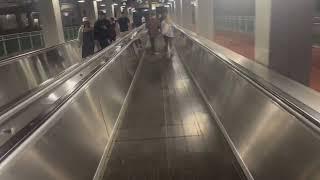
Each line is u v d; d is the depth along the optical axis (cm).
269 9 425
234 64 460
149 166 359
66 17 3416
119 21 1739
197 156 375
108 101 494
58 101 320
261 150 296
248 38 1898
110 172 351
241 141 356
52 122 271
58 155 263
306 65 433
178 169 349
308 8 424
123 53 759
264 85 326
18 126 261
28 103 306
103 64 542
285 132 256
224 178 325
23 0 2633
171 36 1364
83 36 1030
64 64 1077
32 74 839
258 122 317
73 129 315
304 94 281
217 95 521
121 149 407
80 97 368
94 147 355
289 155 243
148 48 1548
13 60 759
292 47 433
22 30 2578
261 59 453
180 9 2339
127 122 508
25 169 211
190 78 802
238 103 400
